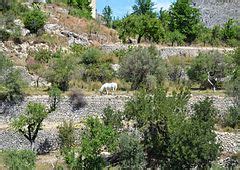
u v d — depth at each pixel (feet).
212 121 118.73
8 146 145.18
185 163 112.98
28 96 159.33
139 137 126.21
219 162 128.98
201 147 111.34
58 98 158.20
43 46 210.79
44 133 146.41
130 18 239.71
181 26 259.60
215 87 180.96
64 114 157.99
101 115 158.51
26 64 189.98
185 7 261.65
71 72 176.14
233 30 259.39
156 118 118.01
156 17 272.31
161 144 117.08
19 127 137.59
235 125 147.54
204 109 124.88
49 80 174.50
